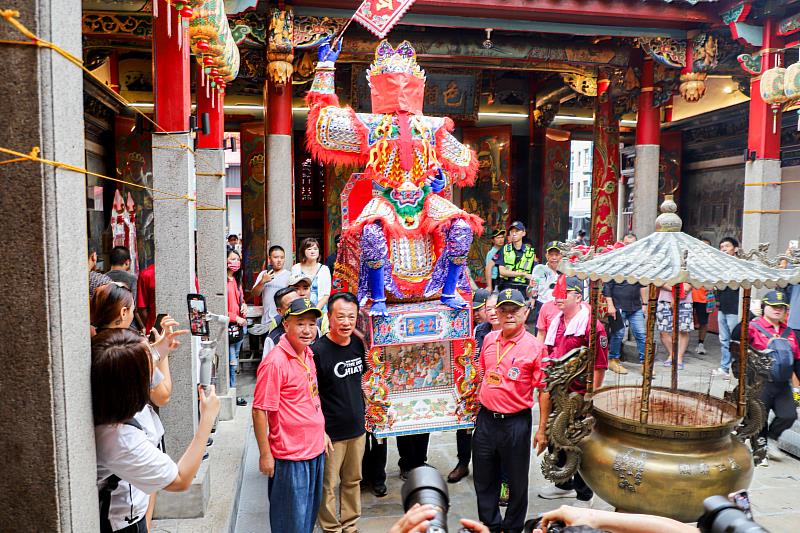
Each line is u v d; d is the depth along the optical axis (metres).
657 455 3.38
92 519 2.10
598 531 1.36
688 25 9.55
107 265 10.78
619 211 18.81
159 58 4.29
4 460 1.88
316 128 5.28
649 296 3.44
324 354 4.22
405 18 8.75
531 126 15.59
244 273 13.69
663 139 15.44
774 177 8.78
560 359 3.67
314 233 15.45
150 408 2.89
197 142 6.35
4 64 1.80
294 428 3.78
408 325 5.27
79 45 2.04
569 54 10.81
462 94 13.60
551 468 3.73
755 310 6.78
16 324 1.85
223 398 6.43
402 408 5.37
